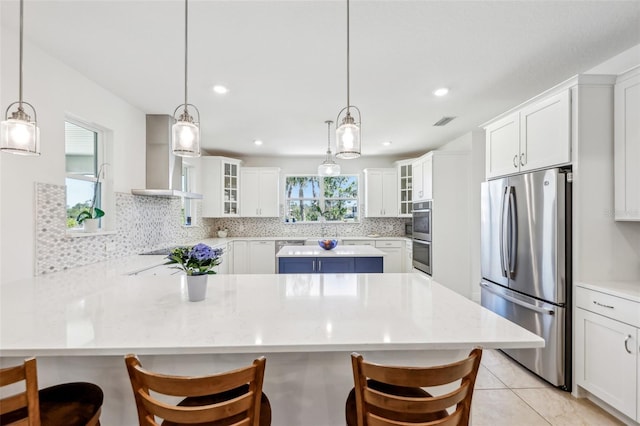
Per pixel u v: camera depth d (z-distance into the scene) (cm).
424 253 467
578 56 229
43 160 217
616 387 180
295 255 338
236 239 558
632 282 202
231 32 199
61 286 183
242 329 116
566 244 211
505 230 254
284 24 191
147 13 179
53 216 225
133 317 129
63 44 210
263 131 427
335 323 122
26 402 90
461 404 97
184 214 489
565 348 212
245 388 115
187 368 126
